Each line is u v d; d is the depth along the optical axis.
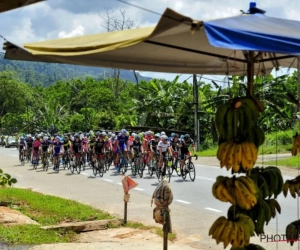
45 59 3.61
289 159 22.55
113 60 4.10
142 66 4.38
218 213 11.68
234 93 5.32
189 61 4.50
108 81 66.25
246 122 3.79
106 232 9.73
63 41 3.69
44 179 19.78
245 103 3.81
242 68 4.80
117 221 10.36
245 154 3.60
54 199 13.39
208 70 4.79
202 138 34.31
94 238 9.25
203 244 8.77
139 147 20.83
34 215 11.22
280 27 3.57
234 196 3.64
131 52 3.91
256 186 3.67
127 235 9.46
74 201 13.22
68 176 20.72
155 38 3.53
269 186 4.02
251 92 4.04
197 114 31.98
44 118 51.41
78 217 10.89
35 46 3.48
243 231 3.58
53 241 8.79
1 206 12.27
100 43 3.23
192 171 17.97
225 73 4.85
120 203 13.25
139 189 15.99
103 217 10.95
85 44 3.32
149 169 19.95
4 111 82.25
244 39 3.05
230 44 3.01
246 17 3.72
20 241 8.66
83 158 23.20
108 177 19.86
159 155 18.70
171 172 19.00
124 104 55.50
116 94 60.81
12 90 80.94
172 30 3.06
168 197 7.12
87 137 25.52
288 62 4.71
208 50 4.05
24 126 58.19
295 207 11.97
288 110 20.20
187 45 3.79
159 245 8.58
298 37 3.29
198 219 10.97
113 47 3.12
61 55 3.32
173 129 34.94
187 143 18.17
